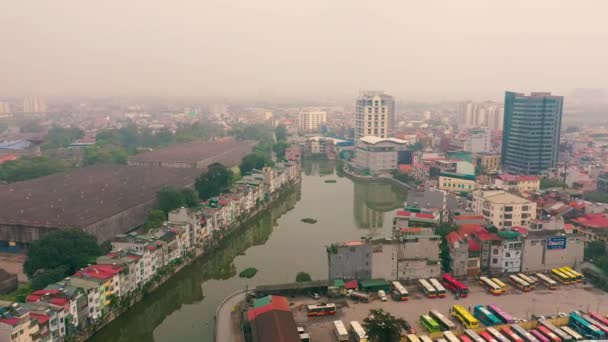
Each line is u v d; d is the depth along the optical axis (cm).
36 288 15875
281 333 12988
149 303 17450
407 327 14312
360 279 17600
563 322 14588
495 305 15750
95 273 15538
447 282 17550
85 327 14462
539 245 18475
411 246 17825
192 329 15612
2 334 11569
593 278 17838
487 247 18288
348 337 13900
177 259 19788
